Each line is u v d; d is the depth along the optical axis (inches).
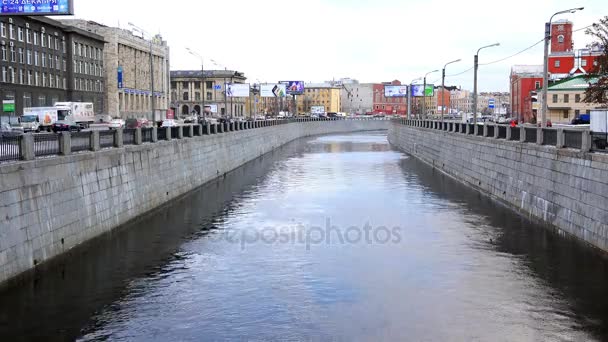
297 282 780.0
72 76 3484.3
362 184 1743.4
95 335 601.9
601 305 686.5
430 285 767.1
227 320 646.5
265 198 1462.8
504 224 1136.2
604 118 912.9
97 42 3848.4
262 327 628.1
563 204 1020.5
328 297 722.2
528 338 596.1
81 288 739.4
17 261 726.5
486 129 1594.5
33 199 773.3
